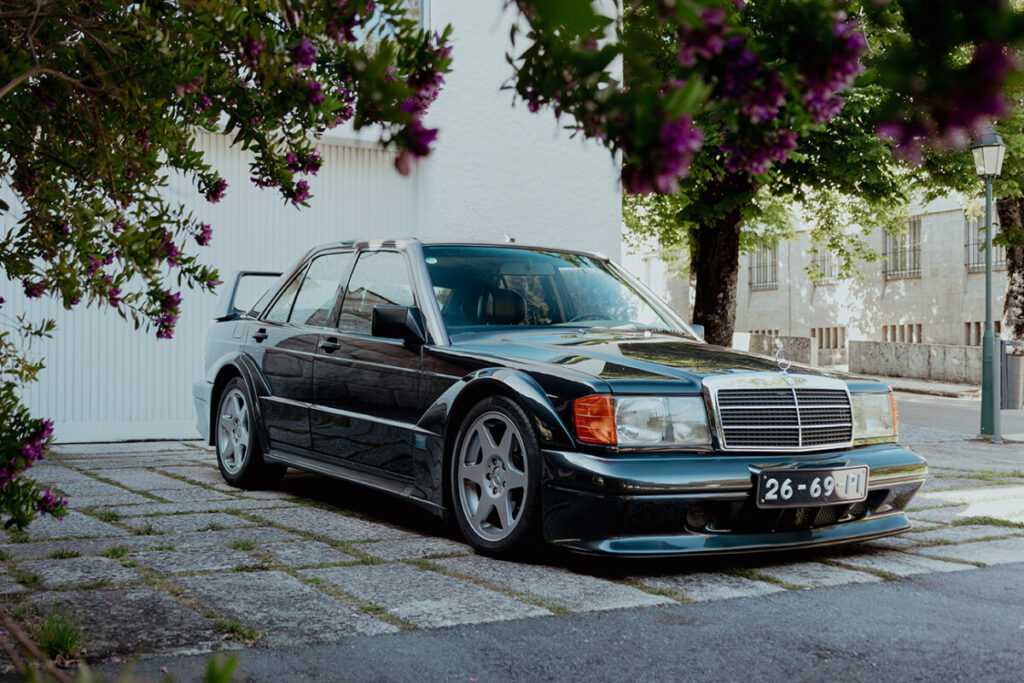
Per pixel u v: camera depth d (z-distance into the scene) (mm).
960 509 5973
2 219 7160
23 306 8508
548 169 10875
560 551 4480
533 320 5238
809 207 23875
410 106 1102
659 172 798
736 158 934
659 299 5852
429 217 10328
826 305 31688
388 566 4141
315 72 1827
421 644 3064
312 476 7012
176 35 1870
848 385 4605
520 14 908
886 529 4590
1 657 2766
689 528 4090
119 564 4035
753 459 4180
